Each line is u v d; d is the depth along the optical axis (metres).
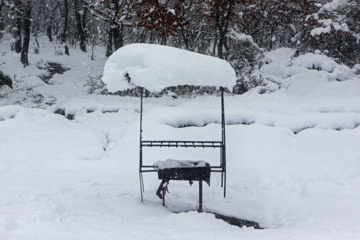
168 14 21.22
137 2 21.88
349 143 11.32
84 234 4.46
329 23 25.92
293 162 10.51
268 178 9.14
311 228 5.79
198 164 6.95
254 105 14.23
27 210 5.46
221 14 21.53
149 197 7.45
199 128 12.07
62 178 8.69
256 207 7.20
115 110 14.91
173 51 6.54
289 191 8.23
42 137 11.76
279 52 25.94
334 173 9.73
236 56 24.09
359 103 13.74
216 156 10.77
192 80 6.46
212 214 6.38
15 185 7.71
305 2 26.78
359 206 7.14
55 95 22.59
